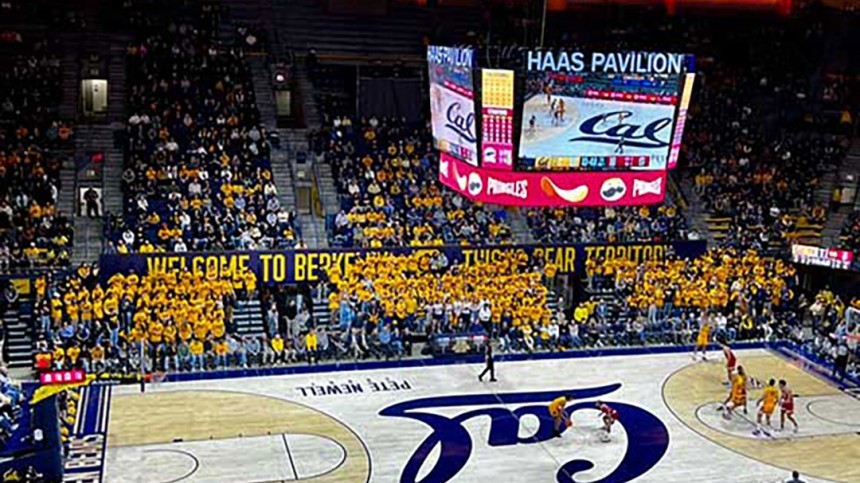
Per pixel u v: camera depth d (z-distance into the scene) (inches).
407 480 987.3
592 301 1566.2
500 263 1551.4
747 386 1314.0
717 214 1790.1
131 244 1441.9
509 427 1138.0
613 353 1444.4
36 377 1241.4
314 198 1668.3
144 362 1282.0
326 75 1899.6
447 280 1470.2
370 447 1066.7
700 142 1934.1
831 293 1616.6
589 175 951.6
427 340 1427.2
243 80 1835.6
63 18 1806.1
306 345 1360.7
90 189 1539.1
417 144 1791.3
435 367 1357.0
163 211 1529.3
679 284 1552.7
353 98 1891.0
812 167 1911.9
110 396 1203.9
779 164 1911.9
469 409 1192.8
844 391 1309.1
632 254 1621.6
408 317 1430.9
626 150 957.8
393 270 1483.8
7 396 1077.8
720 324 1525.6
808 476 1028.5
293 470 1000.2
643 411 1203.9
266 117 1806.1
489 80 908.6
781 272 1641.2
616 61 930.7
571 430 1134.4
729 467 1045.8
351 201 1651.1
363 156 1739.7
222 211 1546.5
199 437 1080.2
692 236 1701.5
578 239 1643.7
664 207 1753.2
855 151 1931.6
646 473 1023.6
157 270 1408.7
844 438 1138.0
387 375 1316.4
